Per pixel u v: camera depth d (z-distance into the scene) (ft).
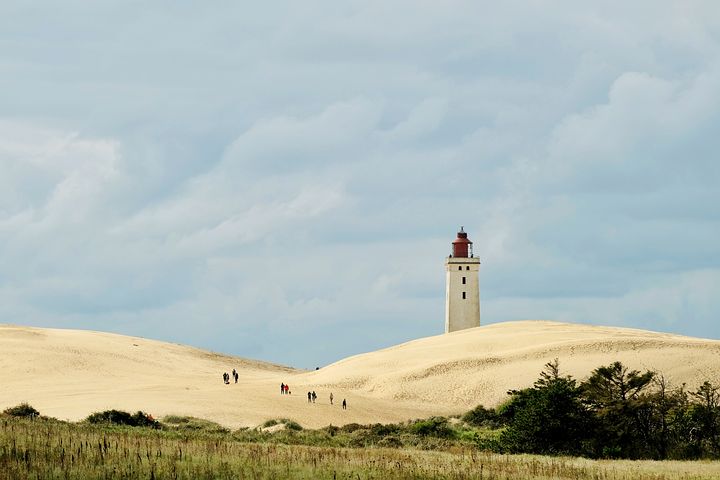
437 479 220.23
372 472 222.89
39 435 256.32
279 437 401.08
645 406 389.19
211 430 448.24
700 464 318.65
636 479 245.65
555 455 366.63
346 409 620.90
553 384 397.39
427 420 554.87
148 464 210.59
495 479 227.61
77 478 191.01
